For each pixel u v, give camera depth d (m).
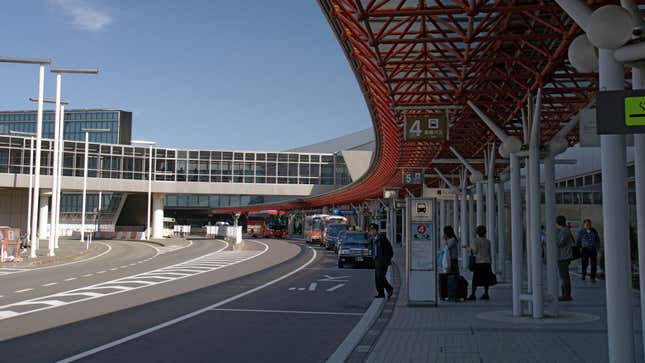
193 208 123.19
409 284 15.70
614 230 6.56
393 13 11.24
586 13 6.56
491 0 12.32
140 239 75.81
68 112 146.75
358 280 24.17
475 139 24.97
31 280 23.11
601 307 14.95
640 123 5.59
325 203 90.31
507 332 11.34
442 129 17.92
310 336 11.38
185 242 66.69
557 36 12.45
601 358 8.88
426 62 14.55
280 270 29.36
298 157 88.19
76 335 11.25
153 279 23.64
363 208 81.81
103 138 144.62
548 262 13.74
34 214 38.44
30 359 9.10
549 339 10.52
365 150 93.38
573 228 27.08
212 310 14.94
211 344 10.50
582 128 7.65
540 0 11.01
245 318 13.67
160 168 81.62
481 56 14.13
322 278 24.92
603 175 6.66
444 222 41.34
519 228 13.90
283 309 15.29
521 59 13.73
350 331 11.96
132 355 9.50
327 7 12.16
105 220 91.31
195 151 83.75
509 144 13.99
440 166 34.19
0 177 67.50
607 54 6.67
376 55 14.08
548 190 14.08
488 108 18.80
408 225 15.80
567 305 15.34
